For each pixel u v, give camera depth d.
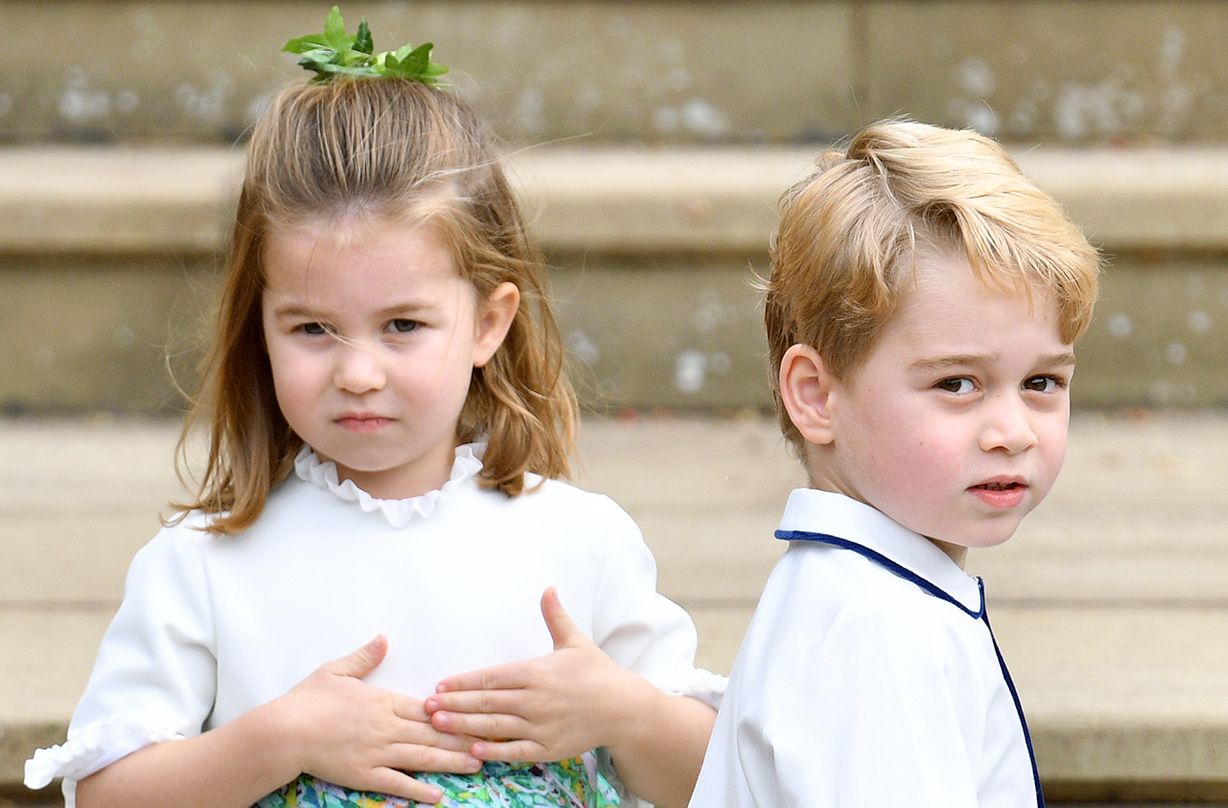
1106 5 14.60
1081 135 14.73
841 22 14.58
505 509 6.61
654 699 6.44
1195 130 14.77
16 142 14.48
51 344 13.23
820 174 5.86
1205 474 11.64
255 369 6.52
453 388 6.27
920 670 5.26
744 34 14.59
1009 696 5.58
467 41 14.56
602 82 14.62
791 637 5.52
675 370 13.26
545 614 6.36
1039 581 9.53
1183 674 8.09
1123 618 8.91
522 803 6.34
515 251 6.77
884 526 5.58
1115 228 12.96
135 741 6.18
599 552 6.70
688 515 10.66
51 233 12.89
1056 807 7.80
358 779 6.09
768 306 6.07
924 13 14.56
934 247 5.36
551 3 14.54
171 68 14.44
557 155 14.23
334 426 6.17
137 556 6.54
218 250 7.22
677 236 12.94
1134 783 7.70
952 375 5.36
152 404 13.27
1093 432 12.84
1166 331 13.34
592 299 13.14
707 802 5.86
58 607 9.16
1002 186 5.45
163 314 13.17
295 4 14.42
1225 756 7.57
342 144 6.16
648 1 14.56
